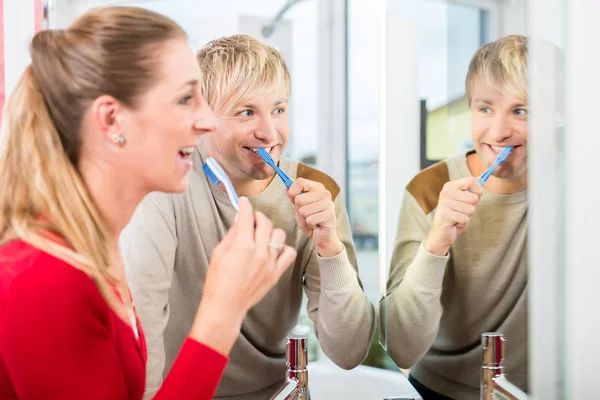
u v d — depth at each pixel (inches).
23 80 23.5
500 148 28.9
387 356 37.2
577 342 26.2
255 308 38.6
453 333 32.3
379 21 36.5
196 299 38.6
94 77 22.5
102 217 24.0
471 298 31.1
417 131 33.6
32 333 20.3
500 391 28.0
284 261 24.4
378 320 38.3
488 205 29.8
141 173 23.7
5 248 22.0
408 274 34.8
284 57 41.2
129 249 38.0
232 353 39.1
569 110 25.6
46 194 22.6
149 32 23.2
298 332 39.6
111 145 23.1
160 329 38.1
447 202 31.8
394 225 35.9
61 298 20.8
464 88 30.4
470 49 29.9
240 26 39.3
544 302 27.1
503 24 28.1
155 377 37.8
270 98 38.4
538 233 27.1
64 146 23.3
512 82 28.0
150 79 23.0
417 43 33.1
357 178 41.1
